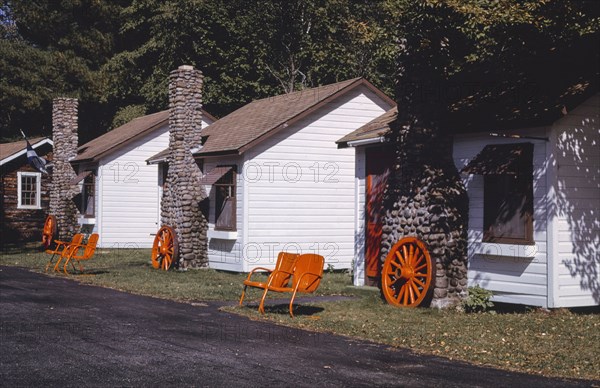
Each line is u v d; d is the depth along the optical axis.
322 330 11.57
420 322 12.49
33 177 39.53
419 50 14.99
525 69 16.66
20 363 8.70
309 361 9.03
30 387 7.57
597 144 14.00
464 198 14.86
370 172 18.05
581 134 13.77
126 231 33.62
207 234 23.80
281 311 13.70
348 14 40.19
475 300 14.05
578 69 15.12
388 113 19.72
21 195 39.00
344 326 11.89
